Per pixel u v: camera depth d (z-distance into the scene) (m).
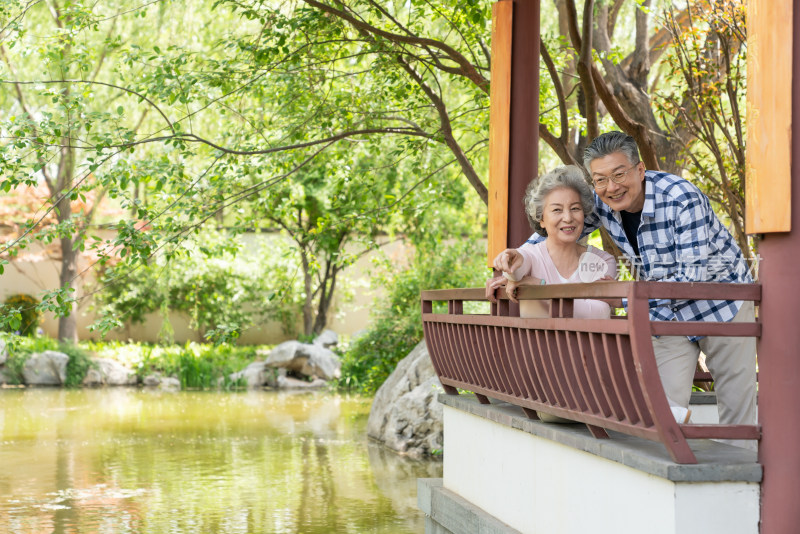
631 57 10.12
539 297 3.54
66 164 18.61
